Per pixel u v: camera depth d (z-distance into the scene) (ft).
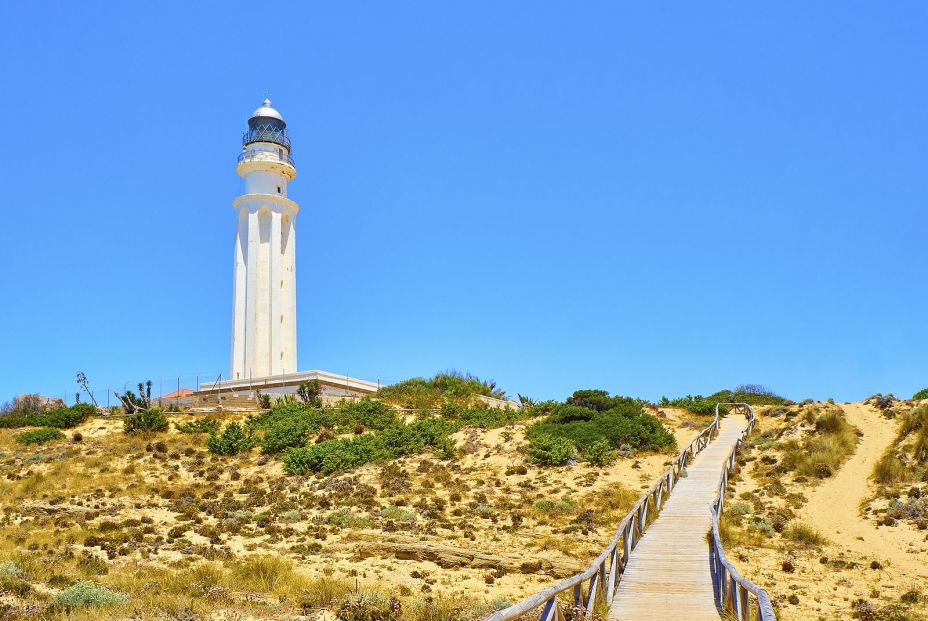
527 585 75.72
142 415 180.45
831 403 163.94
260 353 241.14
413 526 100.89
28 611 53.11
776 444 138.00
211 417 191.21
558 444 139.85
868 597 70.54
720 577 58.65
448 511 111.24
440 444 150.20
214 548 89.30
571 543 91.97
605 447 137.90
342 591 64.95
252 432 171.22
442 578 78.43
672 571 67.05
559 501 114.01
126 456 154.71
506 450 144.66
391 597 62.28
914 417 130.52
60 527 102.37
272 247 246.27
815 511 105.09
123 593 61.67
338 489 126.72
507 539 95.04
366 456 143.64
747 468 128.77
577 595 48.78
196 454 156.46
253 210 248.73
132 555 85.35
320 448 146.41
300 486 131.95
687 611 54.34
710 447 145.18
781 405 179.83
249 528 102.32
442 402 203.62
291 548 90.68
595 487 121.39
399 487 125.18
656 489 99.91
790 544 90.53
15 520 108.27
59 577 67.56
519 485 125.39
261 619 55.57
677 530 85.35
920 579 76.28
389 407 188.75
